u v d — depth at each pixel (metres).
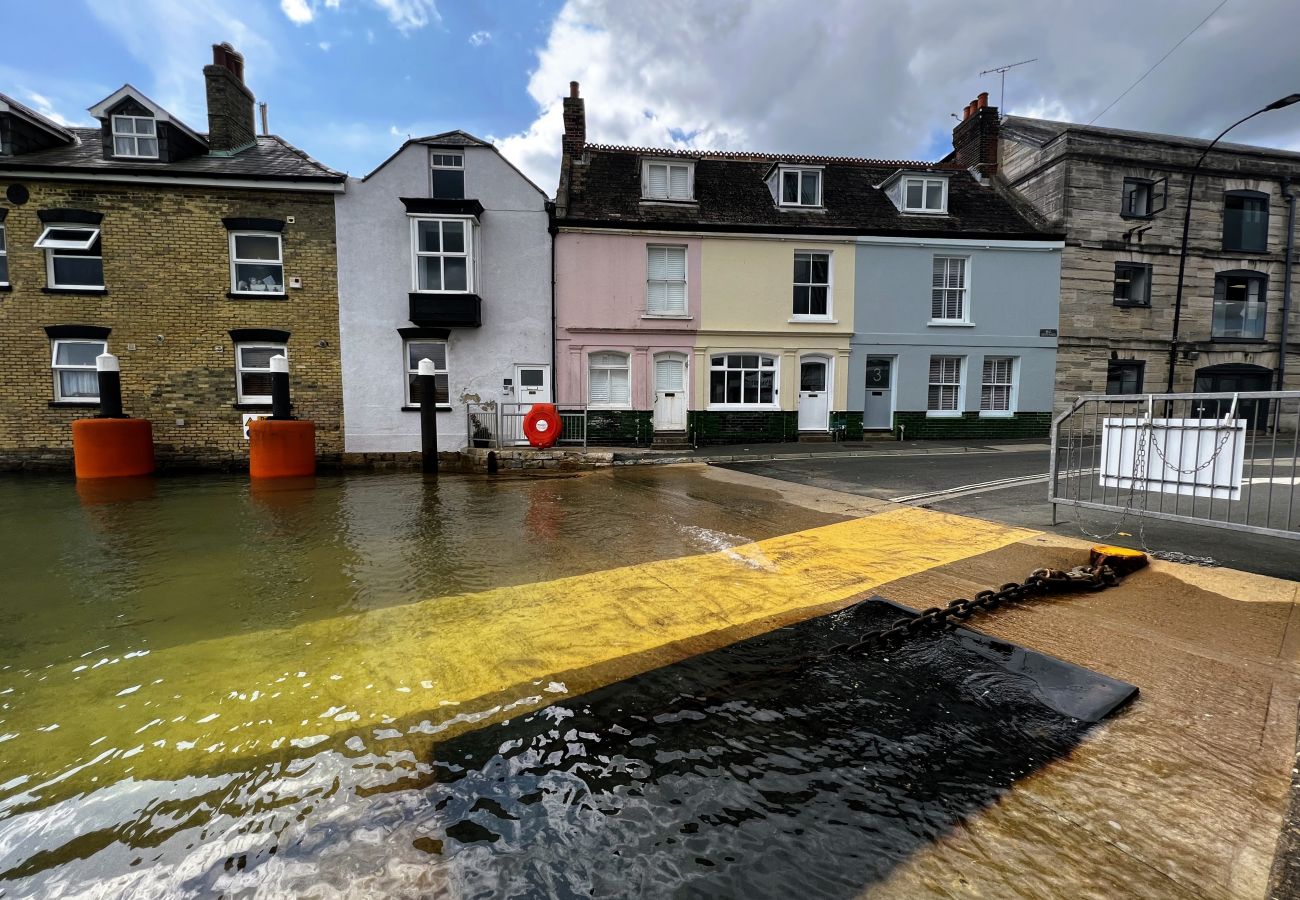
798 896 1.65
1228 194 16.38
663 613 3.80
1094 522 5.73
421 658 3.19
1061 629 3.33
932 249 15.32
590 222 14.13
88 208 12.50
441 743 2.40
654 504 7.51
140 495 9.01
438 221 13.38
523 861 1.79
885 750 2.30
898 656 3.07
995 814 1.94
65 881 1.73
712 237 14.69
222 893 1.68
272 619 3.79
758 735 2.42
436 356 13.99
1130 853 1.77
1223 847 1.78
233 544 5.77
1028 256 15.55
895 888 1.67
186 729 2.53
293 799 2.08
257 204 13.05
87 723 2.58
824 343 15.19
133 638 3.51
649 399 14.72
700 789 2.10
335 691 2.84
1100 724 2.41
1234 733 2.34
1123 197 15.93
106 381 11.34
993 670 2.88
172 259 12.82
